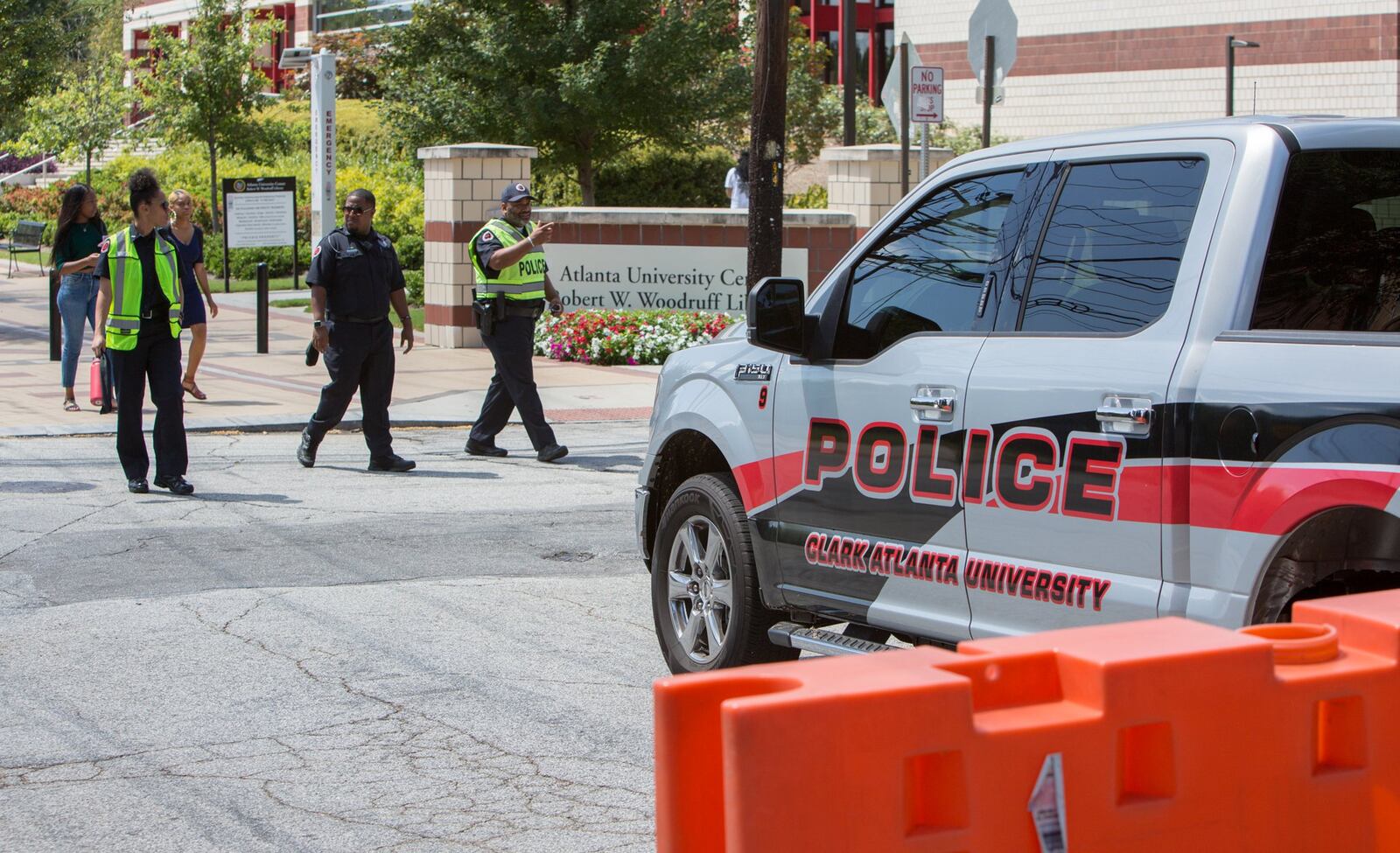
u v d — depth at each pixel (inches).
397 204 2854.3
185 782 470.6
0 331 1894.7
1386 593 280.8
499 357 1099.3
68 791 463.2
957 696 223.8
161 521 876.6
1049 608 423.2
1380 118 421.7
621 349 1713.8
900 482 474.3
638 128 2699.3
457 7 2753.4
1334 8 3233.3
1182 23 3454.7
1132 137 435.5
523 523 883.4
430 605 693.3
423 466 1085.8
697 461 613.3
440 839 426.0
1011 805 227.3
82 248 1274.6
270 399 1376.7
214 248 2805.1
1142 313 412.2
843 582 501.7
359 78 4035.4
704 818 227.3
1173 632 252.8
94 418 1244.5
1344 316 407.2
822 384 508.1
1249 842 245.1
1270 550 367.9
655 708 227.9
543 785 469.7
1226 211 399.9
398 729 522.6
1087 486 411.8
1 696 557.9
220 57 2933.1
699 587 579.2
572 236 1836.9
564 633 648.4
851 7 2273.6
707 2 2679.6
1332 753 255.1
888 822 219.8
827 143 3540.8
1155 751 239.8
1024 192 460.4
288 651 617.9
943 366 462.3
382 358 1050.1
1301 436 363.9
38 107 3420.3
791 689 221.9
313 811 447.2
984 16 1235.9
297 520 884.6
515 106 2623.0
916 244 494.0
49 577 738.8
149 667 594.2
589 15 2613.2
